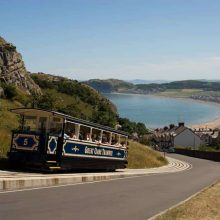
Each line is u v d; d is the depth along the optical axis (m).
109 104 147.88
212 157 87.88
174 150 114.31
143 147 60.50
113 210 15.27
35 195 16.48
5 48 84.19
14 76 84.56
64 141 24.50
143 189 23.64
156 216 14.55
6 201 14.48
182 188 26.44
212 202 19.47
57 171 25.67
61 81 147.25
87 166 27.55
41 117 24.67
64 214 13.29
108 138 30.95
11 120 37.34
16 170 23.20
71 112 63.78
